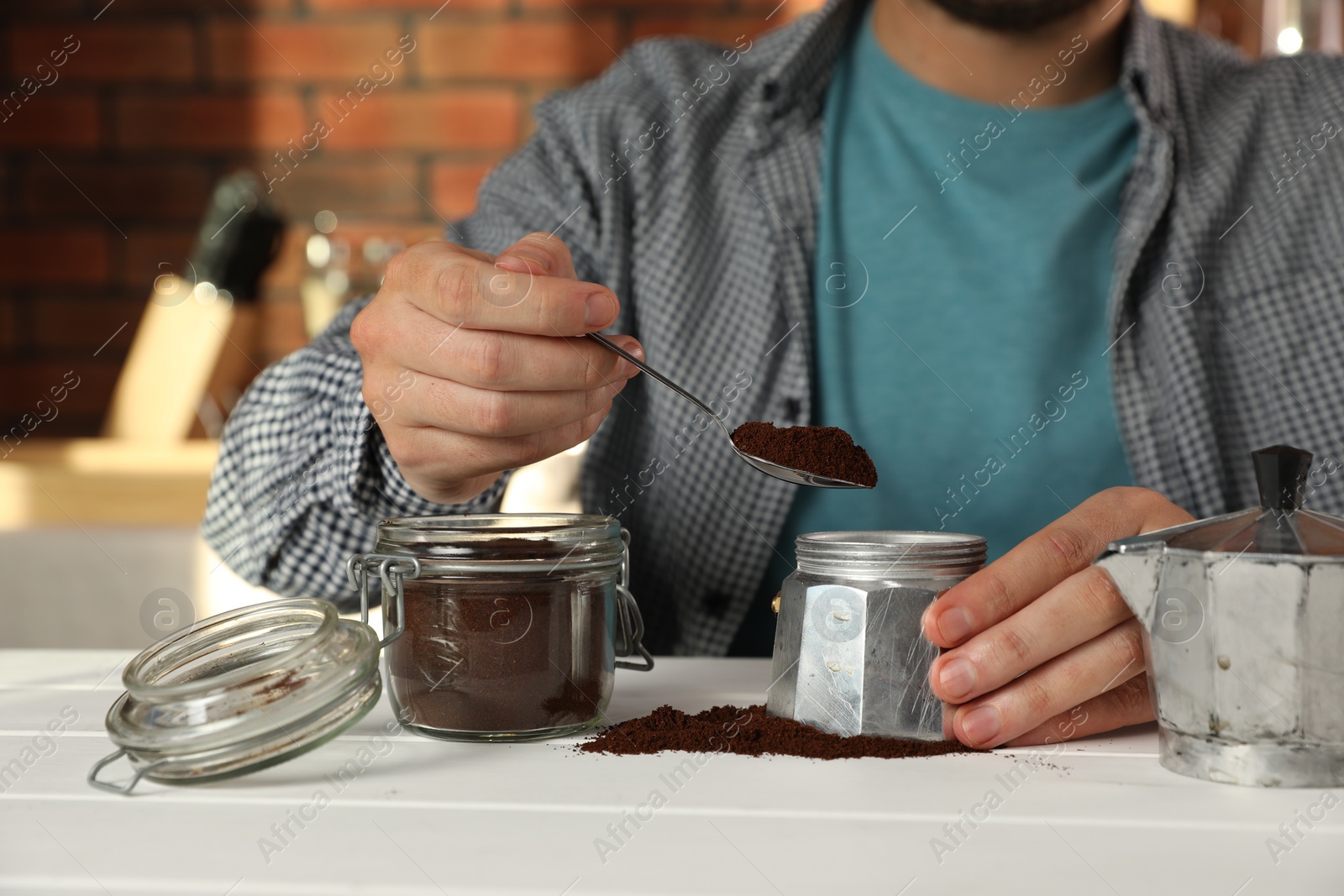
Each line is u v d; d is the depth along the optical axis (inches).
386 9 62.5
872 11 37.6
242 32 62.6
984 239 34.9
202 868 19.6
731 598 34.3
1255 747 21.7
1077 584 23.3
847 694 23.6
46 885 19.3
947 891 19.1
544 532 23.5
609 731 24.1
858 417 34.7
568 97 37.9
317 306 57.6
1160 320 34.6
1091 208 35.0
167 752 21.8
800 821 20.8
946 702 23.4
